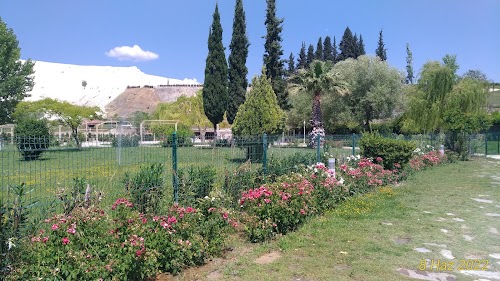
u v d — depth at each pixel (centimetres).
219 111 3002
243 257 514
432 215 766
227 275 450
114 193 582
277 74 3394
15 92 4019
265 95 1594
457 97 2533
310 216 714
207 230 514
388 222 707
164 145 816
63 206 480
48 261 359
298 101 4259
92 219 411
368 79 3581
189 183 638
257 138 873
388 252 536
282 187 651
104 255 392
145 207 566
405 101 3400
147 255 418
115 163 841
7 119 4012
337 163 1088
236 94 3136
